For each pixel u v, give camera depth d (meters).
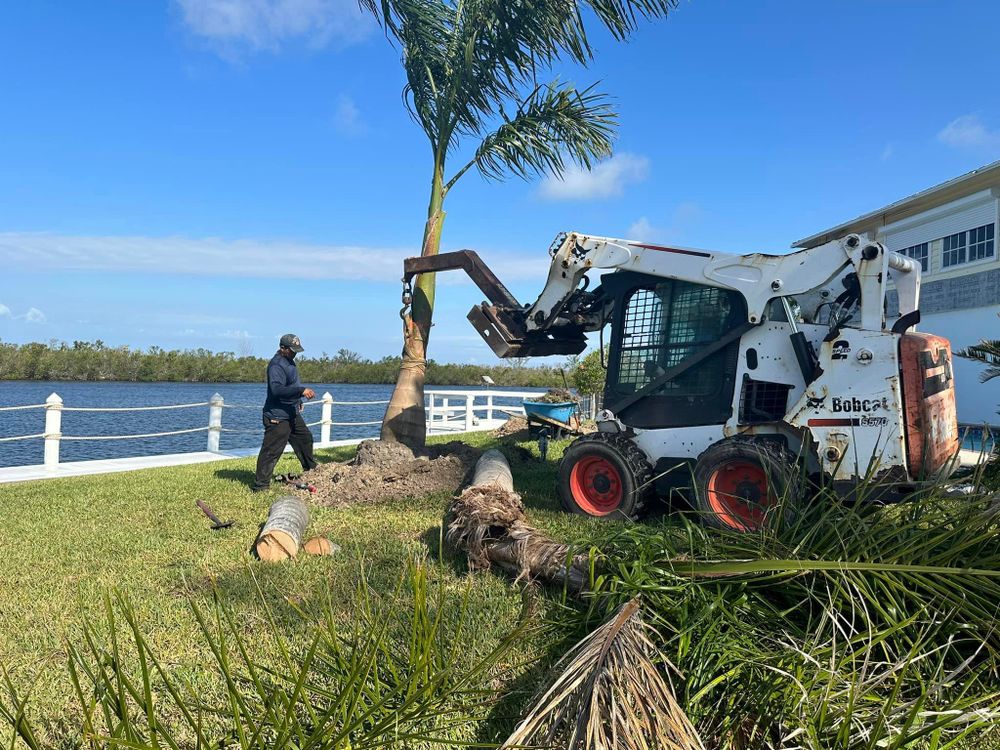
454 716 2.80
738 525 5.31
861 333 5.38
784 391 5.94
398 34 9.41
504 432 14.18
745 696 2.74
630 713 2.08
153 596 4.26
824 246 5.61
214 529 6.04
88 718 2.04
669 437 6.44
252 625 3.78
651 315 6.68
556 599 3.96
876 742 2.42
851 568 3.07
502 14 8.69
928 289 16.11
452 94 9.20
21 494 7.67
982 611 3.02
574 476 6.62
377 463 8.15
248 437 21.30
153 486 8.20
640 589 3.25
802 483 4.53
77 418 28.78
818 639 3.05
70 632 3.69
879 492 5.24
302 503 6.00
